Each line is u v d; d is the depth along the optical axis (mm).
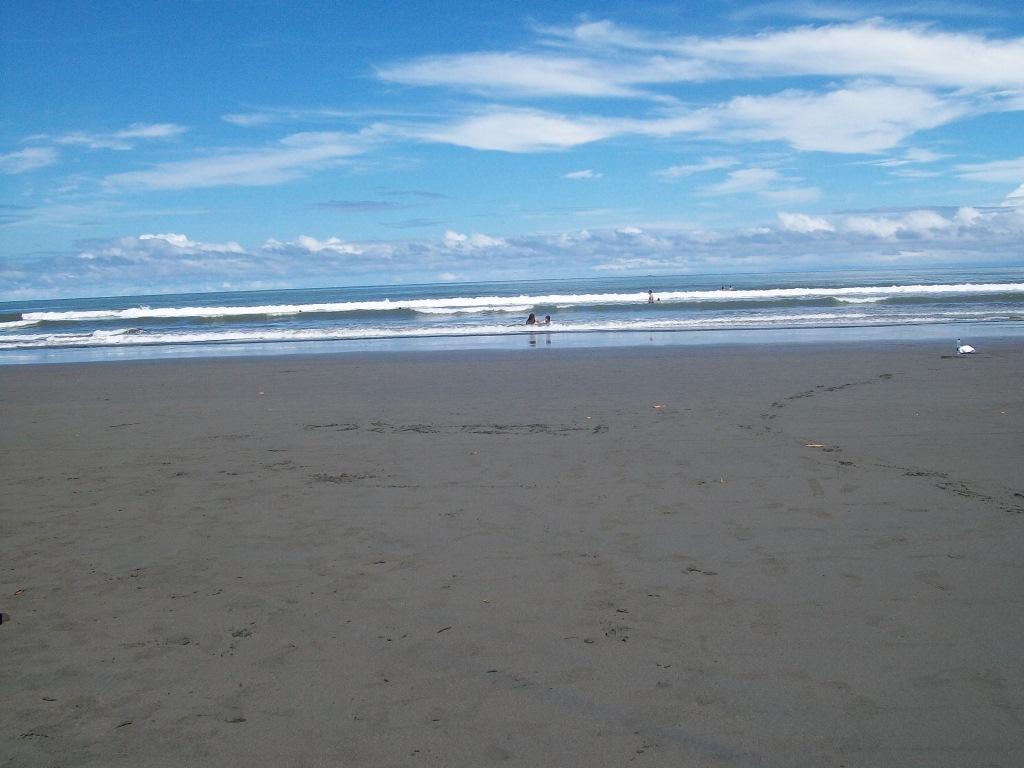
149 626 4875
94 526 6922
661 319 34469
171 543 6422
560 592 5238
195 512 7277
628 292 70625
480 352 22719
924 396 12547
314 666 4328
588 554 5926
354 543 6312
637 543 6137
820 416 11164
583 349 22578
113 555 6168
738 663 4246
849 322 30016
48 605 5227
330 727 3734
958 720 3678
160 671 4309
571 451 9352
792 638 4512
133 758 3520
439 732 3678
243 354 25234
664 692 3977
